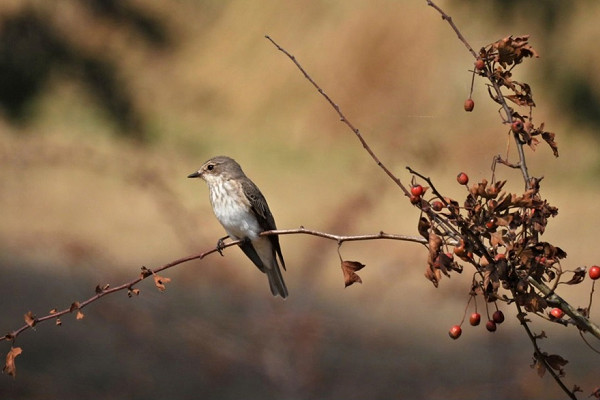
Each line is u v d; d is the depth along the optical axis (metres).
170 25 29.20
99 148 23.77
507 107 4.52
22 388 10.43
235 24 28.27
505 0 23.30
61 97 26.83
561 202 19.91
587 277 14.59
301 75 25.48
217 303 11.05
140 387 10.22
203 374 10.10
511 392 9.95
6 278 13.65
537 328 12.72
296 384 9.80
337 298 13.03
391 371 10.32
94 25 28.62
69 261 13.30
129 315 10.98
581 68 22.48
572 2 22.95
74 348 11.29
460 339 12.02
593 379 10.41
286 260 15.56
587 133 21.95
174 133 25.78
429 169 14.73
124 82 27.45
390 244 15.15
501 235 4.04
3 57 27.25
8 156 18.06
